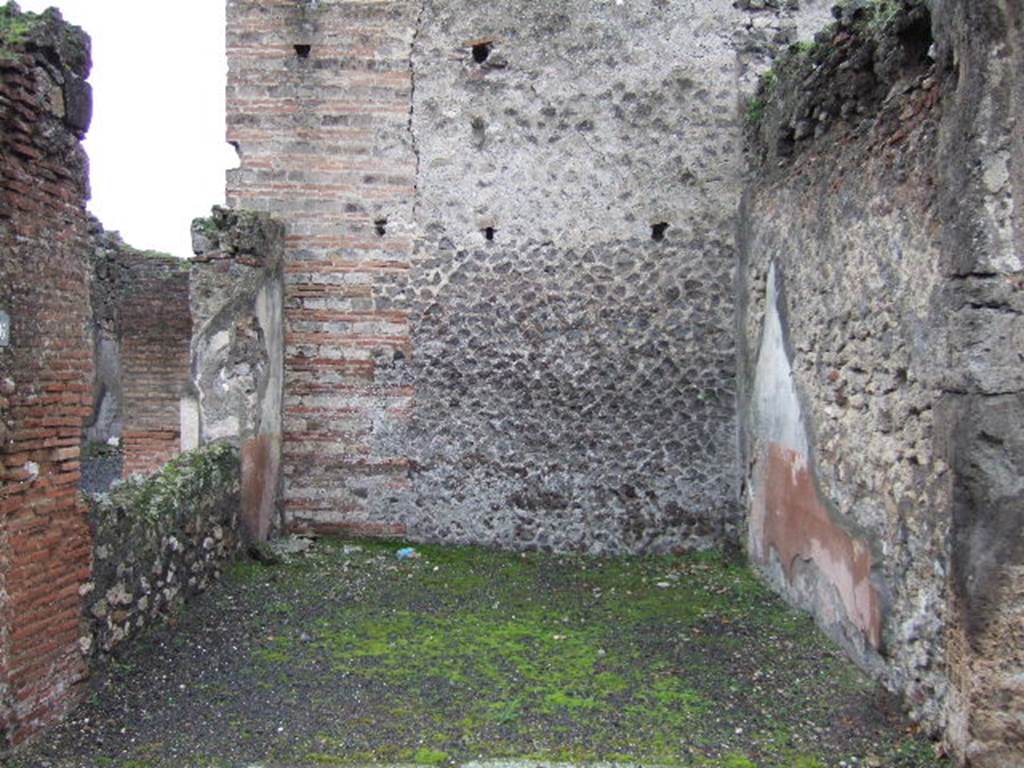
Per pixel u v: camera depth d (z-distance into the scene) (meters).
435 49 7.08
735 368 7.00
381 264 7.12
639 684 4.37
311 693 4.21
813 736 3.79
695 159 7.05
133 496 4.75
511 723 3.91
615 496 7.05
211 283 6.32
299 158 7.11
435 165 7.11
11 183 3.44
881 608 4.22
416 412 7.12
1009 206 3.34
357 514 7.15
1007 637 3.32
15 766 3.43
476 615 5.44
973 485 3.37
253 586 5.79
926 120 3.82
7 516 3.45
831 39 4.79
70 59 3.82
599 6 7.04
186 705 4.04
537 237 7.07
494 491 7.08
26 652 3.57
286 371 7.15
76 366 3.92
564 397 7.06
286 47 7.06
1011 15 3.29
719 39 7.04
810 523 5.24
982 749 3.33
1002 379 3.34
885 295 4.18
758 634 5.09
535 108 7.08
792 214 5.57
